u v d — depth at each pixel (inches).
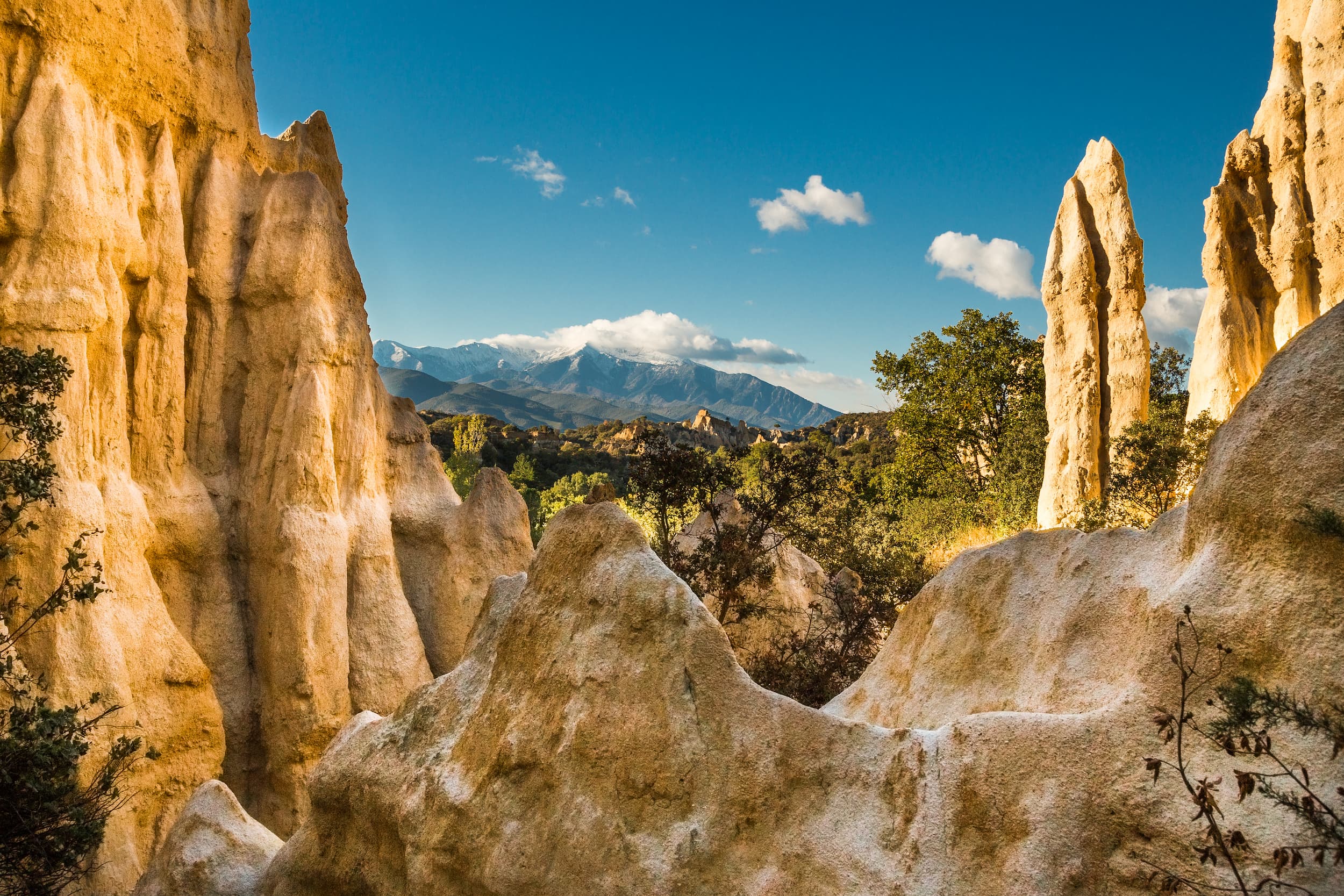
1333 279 1215.6
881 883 241.1
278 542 703.1
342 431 772.0
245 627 716.0
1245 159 1307.8
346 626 720.3
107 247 645.9
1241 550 241.1
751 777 270.4
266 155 836.6
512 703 323.9
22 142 618.5
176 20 735.7
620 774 285.6
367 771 357.1
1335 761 209.9
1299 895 199.6
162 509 696.4
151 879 412.8
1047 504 1350.9
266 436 735.7
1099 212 1347.2
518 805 303.9
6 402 456.4
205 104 762.2
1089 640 302.4
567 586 331.6
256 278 753.6
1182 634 240.5
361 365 787.4
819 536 1043.9
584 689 303.4
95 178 642.8
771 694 281.6
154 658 631.8
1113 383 1320.1
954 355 2086.6
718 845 265.9
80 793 468.4
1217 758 225.6
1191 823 218.4
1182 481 1141.7
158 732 622.2
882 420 5388.8
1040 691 303.4
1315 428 232.5
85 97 653.3
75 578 576.4
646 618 302.0
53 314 604.4
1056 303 1365.7
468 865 304.5
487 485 869.2
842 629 821.9
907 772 256.1
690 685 288.2
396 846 334.0
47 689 518.9
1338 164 1214.9
